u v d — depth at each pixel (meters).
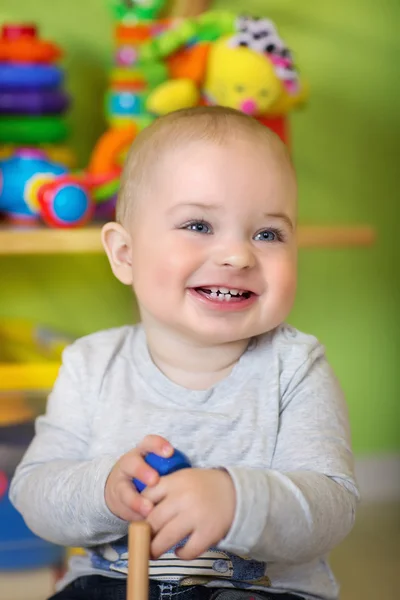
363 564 2.05
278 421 1.06
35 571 1.72
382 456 2.40
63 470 1.06
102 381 1.13
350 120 2.31
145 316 1.11
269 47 1.83
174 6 2.01
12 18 2.08
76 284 2.17
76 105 2.12
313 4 2.25
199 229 1.04
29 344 1.95
